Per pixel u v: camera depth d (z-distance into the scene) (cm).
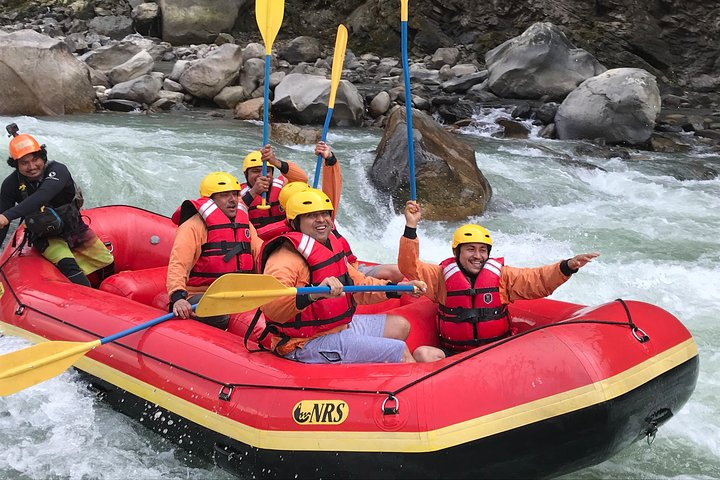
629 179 923
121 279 471
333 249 354
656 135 1103
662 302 584
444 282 380
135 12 1587
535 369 311
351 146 969
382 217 770
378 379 318
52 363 348
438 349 362
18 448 371
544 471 315
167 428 356
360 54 1574
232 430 330
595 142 1089
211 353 356
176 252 404
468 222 771
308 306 343
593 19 1470
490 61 1316
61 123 977
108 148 840
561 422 305
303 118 1107
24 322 427
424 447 299
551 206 834
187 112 1148
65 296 429
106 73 1231
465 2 1557
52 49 1052
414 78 1390
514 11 1530
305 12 1677
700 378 466
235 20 1633
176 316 386
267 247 350
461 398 305
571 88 1237
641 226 767
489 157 975
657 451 392
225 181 421
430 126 851
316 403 317
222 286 329
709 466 381
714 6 1421
